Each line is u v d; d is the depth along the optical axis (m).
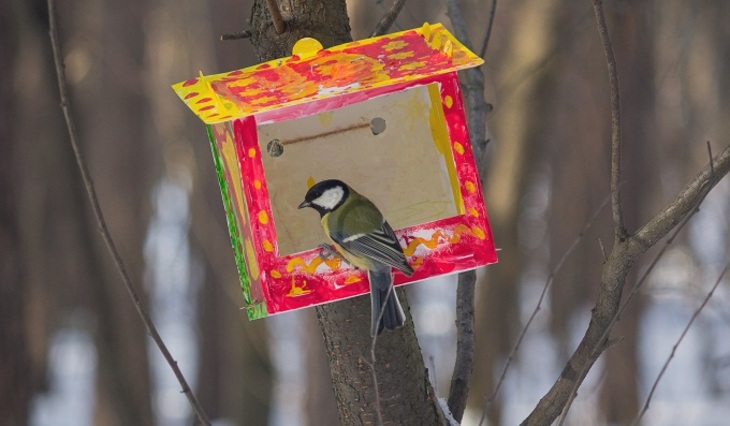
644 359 21.70
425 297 28.44
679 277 24.27
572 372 5.14
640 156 21.89
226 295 24.00
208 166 21.80
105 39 24.33
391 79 5.34
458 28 6.68
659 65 23.55
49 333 23.94
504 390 16.83
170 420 23.34
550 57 13.19
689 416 19.44
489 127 16.50
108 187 25.52
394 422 5.10
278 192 6.21
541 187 27.34
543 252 26.66
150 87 24.22
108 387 14.60
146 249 25.92
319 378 15.34
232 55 20.98
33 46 13.48
